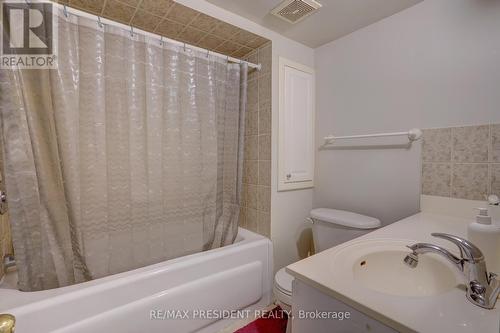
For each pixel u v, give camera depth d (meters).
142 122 1.37
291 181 1.79
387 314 0.48
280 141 1.71
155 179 1.42
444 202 1.26
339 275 0.64
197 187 1.57
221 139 1.69
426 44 1.32
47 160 1.11
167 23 1.44
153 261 1.43
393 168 1.47
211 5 1.37
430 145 1.31
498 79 1.09
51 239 1.12
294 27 1.62
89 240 1.23
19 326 0.84
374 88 1.56
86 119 1.20
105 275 1.27
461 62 1.20
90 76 1.19
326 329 0.60
